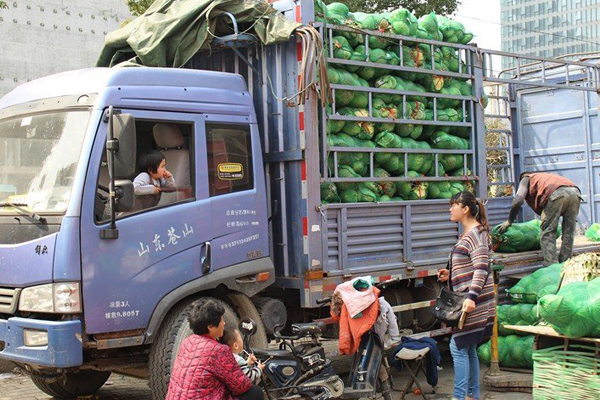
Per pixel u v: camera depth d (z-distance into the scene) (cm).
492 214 1077
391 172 766
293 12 693
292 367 590
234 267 636
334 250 694
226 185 643
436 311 618
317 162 681
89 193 561
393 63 757
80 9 2128
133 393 765
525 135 1281
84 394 747
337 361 840
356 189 726
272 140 703
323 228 682
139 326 578
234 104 658
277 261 702
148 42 704
